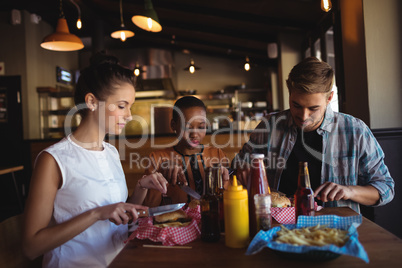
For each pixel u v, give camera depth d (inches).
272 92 319.6
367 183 60.0
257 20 213.2
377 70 108.2
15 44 237.9
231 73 350.3
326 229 37.2
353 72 120.7
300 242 33.4
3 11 239.0
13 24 228.8
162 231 39.6
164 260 35.3
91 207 45.4
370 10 108.3
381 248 36.2
